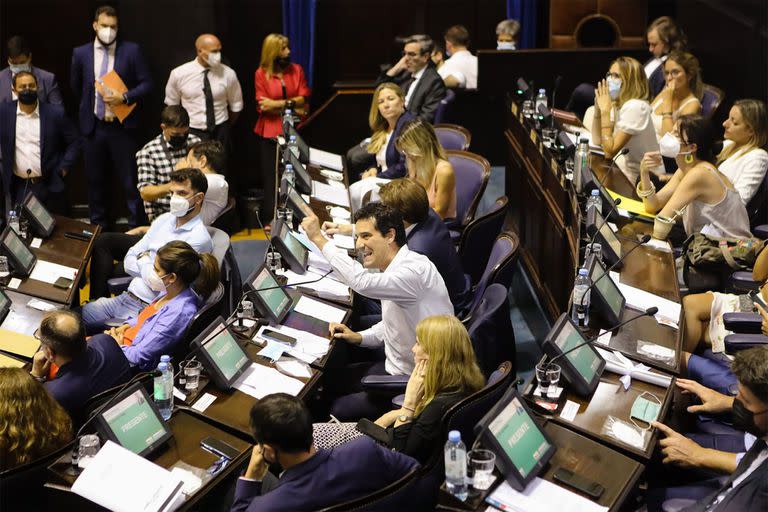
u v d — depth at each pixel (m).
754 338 4.08
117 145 7.64
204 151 5.80
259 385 3.96
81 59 7.48
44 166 7.02
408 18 9.12
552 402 3.54
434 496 3.18
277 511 3.00
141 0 7.85
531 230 6.51
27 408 3.44
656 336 4.06
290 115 7.16
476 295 4.76
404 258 4.20
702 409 3.75
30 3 7.89
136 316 5.15
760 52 7.02
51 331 3.79
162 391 3.75
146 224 7.85
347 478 3.03
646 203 5.30
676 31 7.30
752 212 5.40
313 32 8.67
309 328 4.45
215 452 3.52
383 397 4.21
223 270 5.25
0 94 7.38
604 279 4.21
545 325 5.90
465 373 3.49
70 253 5.63
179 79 7.63
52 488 3.31
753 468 3.17
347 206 6.12
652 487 3.69
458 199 6.30
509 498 3.05
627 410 3.54
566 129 6.87
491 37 9.23
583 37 8.75
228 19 8.30
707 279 4.98
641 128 6.05
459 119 8.37
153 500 3.19
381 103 6.68
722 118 7.41
